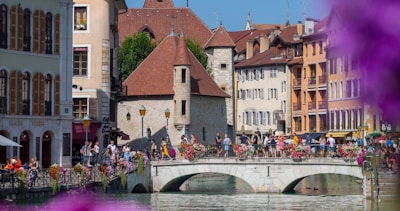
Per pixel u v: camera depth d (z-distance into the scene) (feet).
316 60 390.83
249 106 467.93
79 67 248.11
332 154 227.61
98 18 247.70
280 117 435.12
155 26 465.47
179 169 228.84
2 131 184.96
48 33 200.03
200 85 344.49
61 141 202.90
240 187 252.01
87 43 247.70
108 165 184.03
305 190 237.25
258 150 235.20
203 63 412.36
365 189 184.34
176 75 331.77
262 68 453.58
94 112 246.47
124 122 337.72
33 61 194.70
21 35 191.31
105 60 248.93
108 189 177.99
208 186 255.09
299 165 229.04
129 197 186.29
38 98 195.83
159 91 333.01
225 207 175.11
